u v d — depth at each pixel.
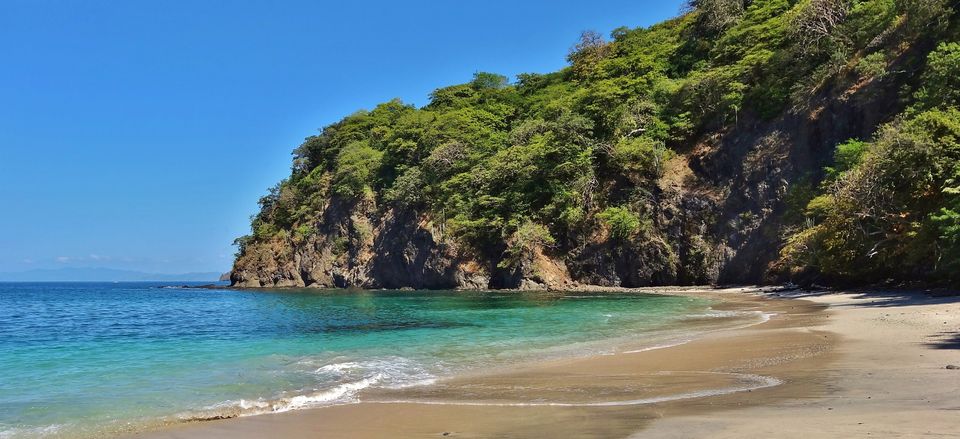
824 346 15.04
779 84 56.81
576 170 65.12
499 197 67.50
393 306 41.84
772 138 55.28
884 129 38.47
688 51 77.06
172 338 23.59
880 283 37.38
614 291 57.16
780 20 63.19
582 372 13.39
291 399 10.95
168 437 8.50
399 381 12.88
